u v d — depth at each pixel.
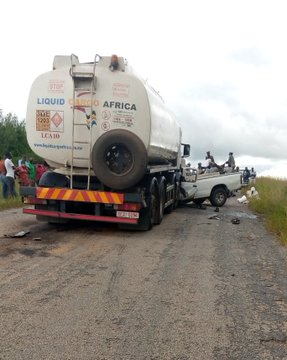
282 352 4.46
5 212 13.90
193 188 18.86
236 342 4.66
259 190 25.89
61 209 10.84
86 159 10.45
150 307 5.59
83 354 4.21
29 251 8.41
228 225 13.48
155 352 4.34
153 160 11.98
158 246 9.51
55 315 5.16
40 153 10.63
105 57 10.30
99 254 8.45
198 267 7.79
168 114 13.58
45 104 10.46
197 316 5.36
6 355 4.13
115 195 10.30
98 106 10.28
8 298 5.67
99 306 5.54
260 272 7.66
